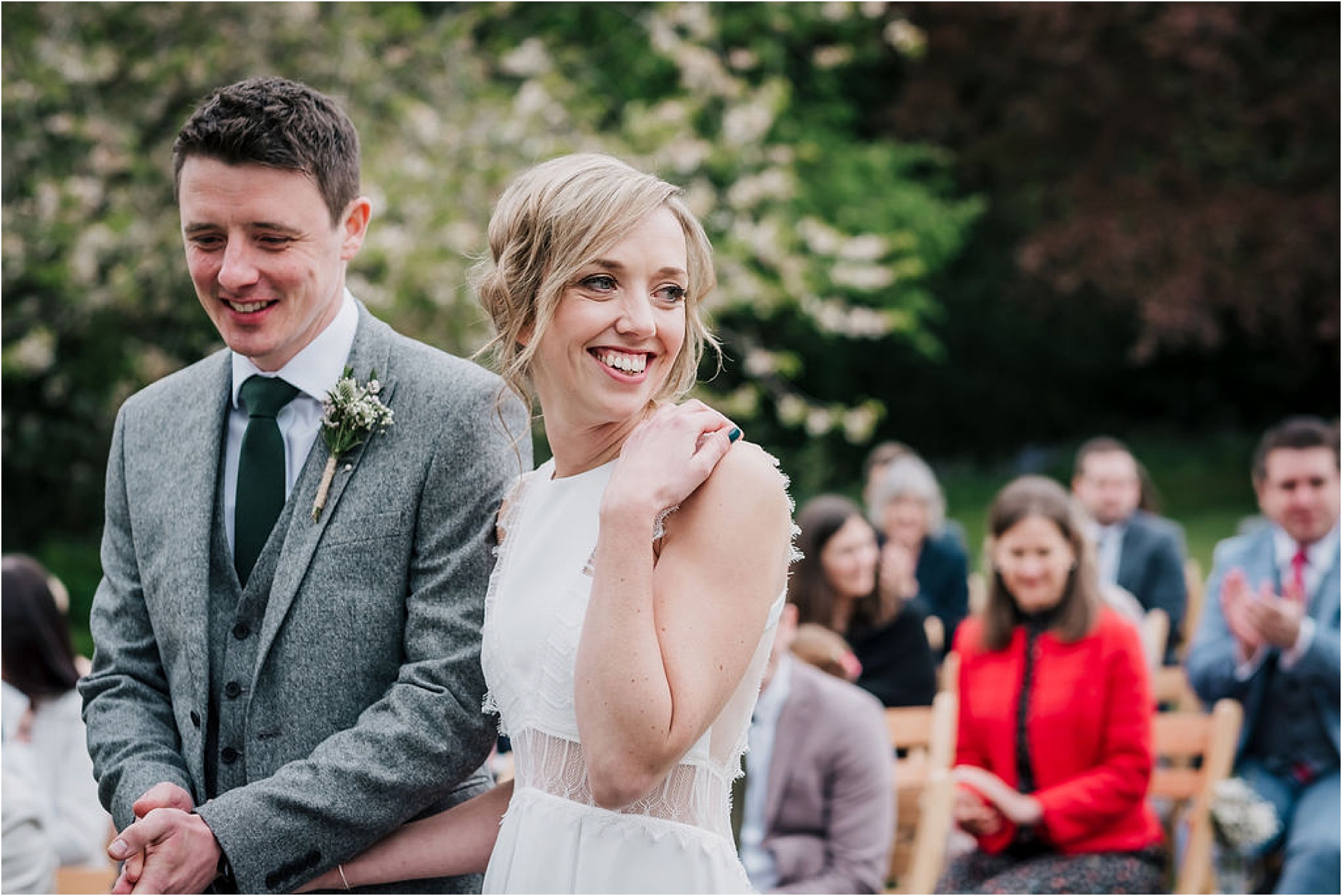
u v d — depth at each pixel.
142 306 9.34
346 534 2.56
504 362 2.30
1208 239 15.08
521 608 2.27
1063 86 14.80
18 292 9.42
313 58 9.50
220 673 2.60
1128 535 7.07
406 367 2.69
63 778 4.27
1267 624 4.71
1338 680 4.70
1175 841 5.20
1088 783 4.21
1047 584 4.35
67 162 9.22
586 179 2.17
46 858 3.42
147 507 2.71
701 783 2.18
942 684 5.94
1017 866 4.21
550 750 2.21
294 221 2.49
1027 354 18.92
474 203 8.91
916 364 18.72
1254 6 14.40
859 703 4.05
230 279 2.47
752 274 10.30
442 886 2.60
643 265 2.14
